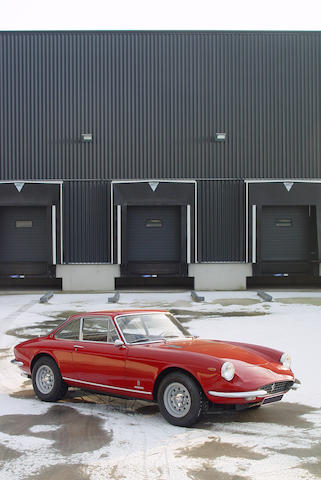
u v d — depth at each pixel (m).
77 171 24.92
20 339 12.15
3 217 24.77
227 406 5.83
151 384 6.13
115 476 4.50
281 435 5.59
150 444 5.32
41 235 24.72
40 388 7.34
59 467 4.72
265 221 24.80
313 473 4.51
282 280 28.64
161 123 25.12
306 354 9.98
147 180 24.22
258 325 13.67
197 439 5.46
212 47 25.38
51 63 25.22
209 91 25.25
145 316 7.12
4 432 5.80
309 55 25.56
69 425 6.05
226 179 24.94
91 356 6.76
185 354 6.01
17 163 25.06
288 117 25.34
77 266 24.22
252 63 25.39
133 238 24.66
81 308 17.75
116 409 6.82
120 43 25.28
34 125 25.09
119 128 25.09
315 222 24.19
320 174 25.36
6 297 21.45
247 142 25.17
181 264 24.11
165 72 25.28
